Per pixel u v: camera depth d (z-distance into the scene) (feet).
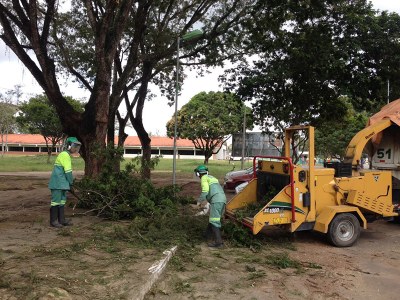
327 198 27.71
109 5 37.70
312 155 26.91
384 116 32.58
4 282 15.94
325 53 50.29
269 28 51.67
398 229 33.58
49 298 14.82
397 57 52.31
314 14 49.98
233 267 21.65
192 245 24.91
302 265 22.71
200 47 62.44
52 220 27.58
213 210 25.31
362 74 53.06
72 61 61.36
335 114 60.70
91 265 19.25
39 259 19.69
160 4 58.34
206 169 26.08
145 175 36.17
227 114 141.18
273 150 74.95
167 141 231.71
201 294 17.84
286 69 52.49
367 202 28.32
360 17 50.47
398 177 32.78
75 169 113.70
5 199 44.86
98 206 31.68
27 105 139.85
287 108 59.82
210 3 56.18
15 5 40.19
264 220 25.73
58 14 55.21
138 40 47.67
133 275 18.15
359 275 21.31
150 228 26.81
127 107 65.87
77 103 134.51
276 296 18.04
